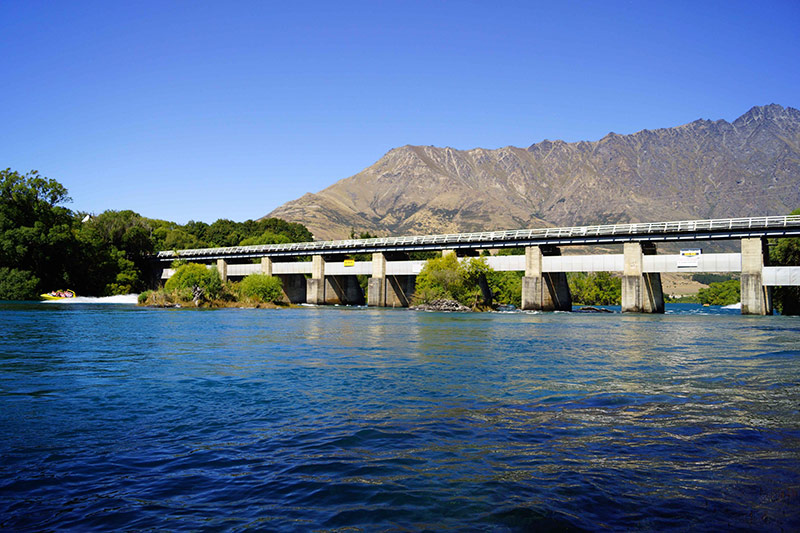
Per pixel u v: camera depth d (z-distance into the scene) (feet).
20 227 343.67
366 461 32.53
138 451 34.63
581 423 41.47
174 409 46.65
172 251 446.19
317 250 386.93
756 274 240.94
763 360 80.28
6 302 312.09
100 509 25.84
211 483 29.12
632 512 25.25
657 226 263.49
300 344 104.12
